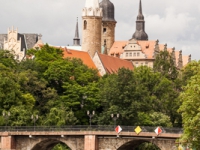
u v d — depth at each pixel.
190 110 176.75
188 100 176.75
